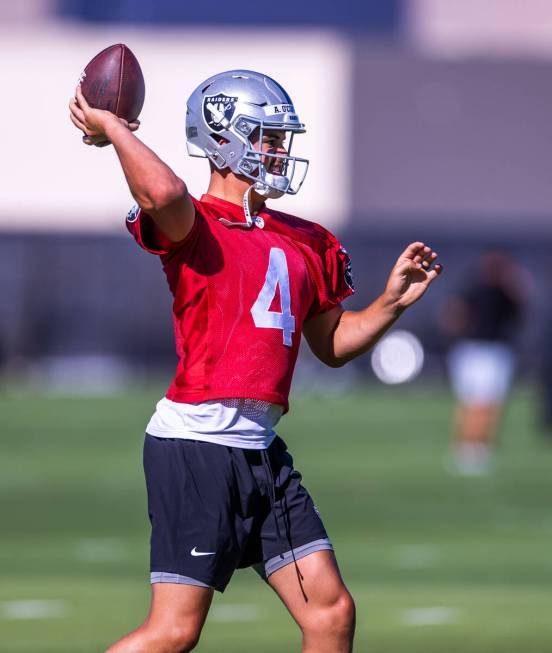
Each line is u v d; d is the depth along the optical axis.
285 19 175.50
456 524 44.44
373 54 132.38
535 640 26.44
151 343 133.25
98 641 26.20
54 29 153.50
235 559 17.31
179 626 16.94
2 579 33.72
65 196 132.50
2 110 132.12
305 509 17.69
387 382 125.75
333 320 19.16
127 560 37.06
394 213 132.88
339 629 17.36
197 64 130.25
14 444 68.62
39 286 132.88
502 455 64.75
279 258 17.88
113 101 17.81
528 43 165.75
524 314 63.94
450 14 178.88
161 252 17.39
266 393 17.45
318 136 131.75
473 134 133.88
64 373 132.38
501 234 134.38
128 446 68.00
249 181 18.28
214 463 17.17
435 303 130.38
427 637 26.75
